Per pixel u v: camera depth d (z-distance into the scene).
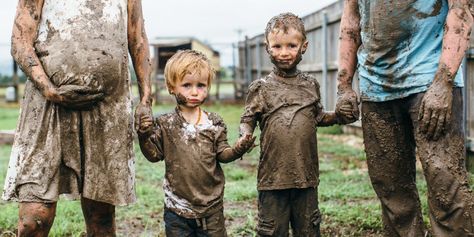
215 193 4.01
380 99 4.25
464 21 3.90
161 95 26.27
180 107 4.07
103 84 3.86
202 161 3.95
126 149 3.97
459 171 3.96
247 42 24.28
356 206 6.40
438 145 3.95
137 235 5.82
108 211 4.17
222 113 19.25
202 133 3.98
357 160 9.84
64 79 3.80
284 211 4.25
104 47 3.87
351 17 4.50
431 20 4.04
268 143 4.18
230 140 11.94
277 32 4.14
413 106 4.09
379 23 4.14
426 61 4.04
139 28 4.20
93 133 3.88
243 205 6.95
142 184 8.31
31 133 3.83
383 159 4.42
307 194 4.23
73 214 6.40
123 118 3.96
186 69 3.95
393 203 4.52
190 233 4.03
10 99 26.53
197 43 27.61
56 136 3.82
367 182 7.91
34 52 3.85
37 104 3.85
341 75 4.43
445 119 3.86
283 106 4.18
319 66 14.10
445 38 3.91
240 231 5.78
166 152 4.00
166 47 24.38
